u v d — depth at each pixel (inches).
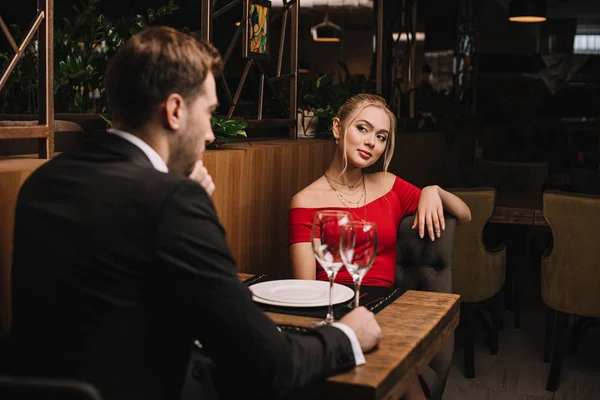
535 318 190.5
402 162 210.1
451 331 78.3
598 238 137.9
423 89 286.0
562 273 142.3
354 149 103.3
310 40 340.2
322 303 73.9
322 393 56.4
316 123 163.0
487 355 162.4
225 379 62.1
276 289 79.9
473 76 382.0
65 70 110.6
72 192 51.8
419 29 363.3
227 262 52.9
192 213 51.6
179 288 50.6
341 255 68.0
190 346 55.4
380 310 75.2
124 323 49.6
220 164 105.8
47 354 49.6
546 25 460.4
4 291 68.7
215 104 59.7
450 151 280.5
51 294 49.6
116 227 50.2
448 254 107.1
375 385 54.7
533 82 454.9
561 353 141.6
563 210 141.2
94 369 49.0
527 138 399.5
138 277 50.1
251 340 52.0
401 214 109.5
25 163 75.4
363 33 333.4
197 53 56.7
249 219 117.4
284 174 130.3
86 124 96.3
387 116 105.3
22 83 114.9
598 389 143.4
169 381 53.0
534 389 142.6
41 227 51.1
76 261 49.6
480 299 148.3
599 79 446.6
